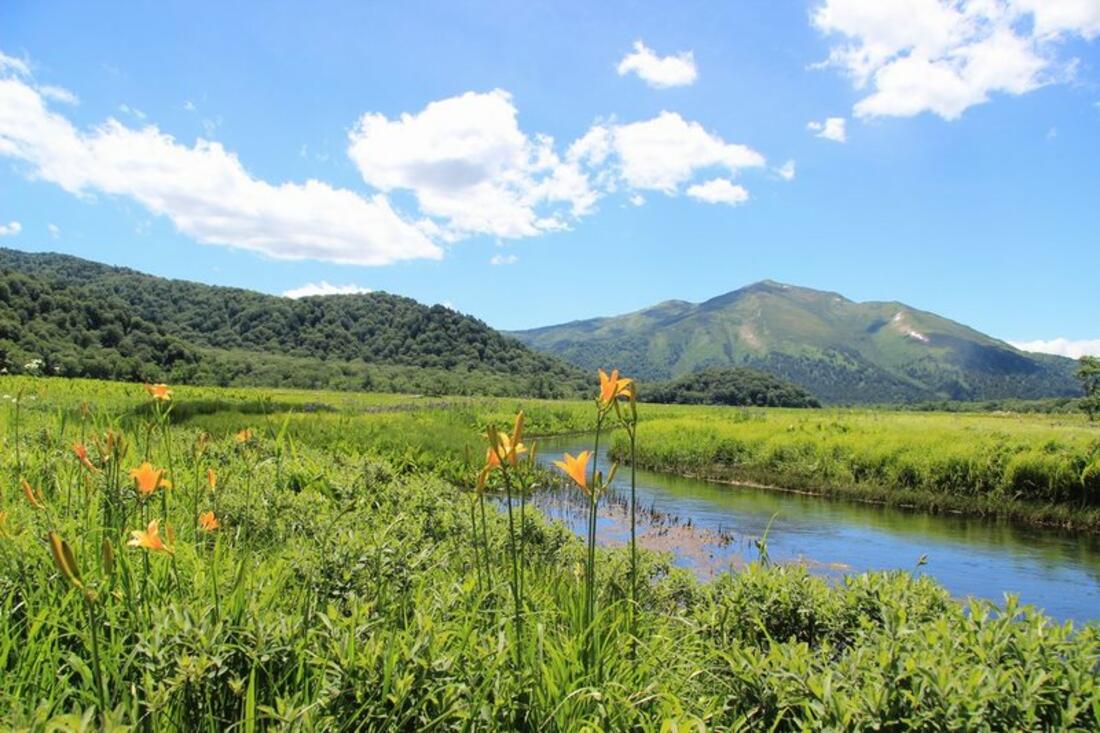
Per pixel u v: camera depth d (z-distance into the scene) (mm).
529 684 2469
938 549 12602
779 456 22656
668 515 15320
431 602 3182
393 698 2150
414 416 33250
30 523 3748
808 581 3955
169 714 2180
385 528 4516
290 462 8469
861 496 18703
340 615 2830
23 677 2324
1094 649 2832
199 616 2557
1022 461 16594
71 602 2830
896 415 53438
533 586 3969
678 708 2357
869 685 2398
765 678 2594
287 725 2021
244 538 4840
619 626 3232
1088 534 14258
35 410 10609
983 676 2352
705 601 4352
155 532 2477
